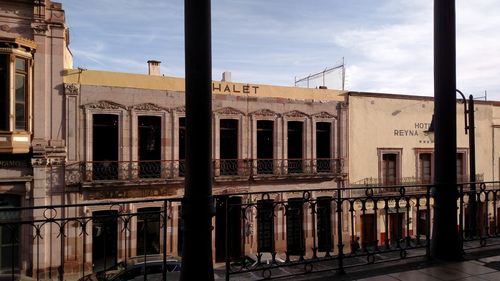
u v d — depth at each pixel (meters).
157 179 19.34
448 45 5.54
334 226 21.73
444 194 5.51
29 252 16.64
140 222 18.89
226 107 21.27
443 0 5.53
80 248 17.53
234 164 21.44
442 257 5.39
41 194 17.27
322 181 23.20
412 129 25.69
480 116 28.45
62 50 18.03
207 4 4.10
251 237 19.28
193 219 4.07
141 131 20.00
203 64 4.06
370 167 24.45
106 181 18.30
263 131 22.58
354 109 24.20
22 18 17.17
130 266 10.09
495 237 6.33
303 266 5.30
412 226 22.80
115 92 18.98
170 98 20.12
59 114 17.92
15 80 16.67
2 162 16.83
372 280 4.58
